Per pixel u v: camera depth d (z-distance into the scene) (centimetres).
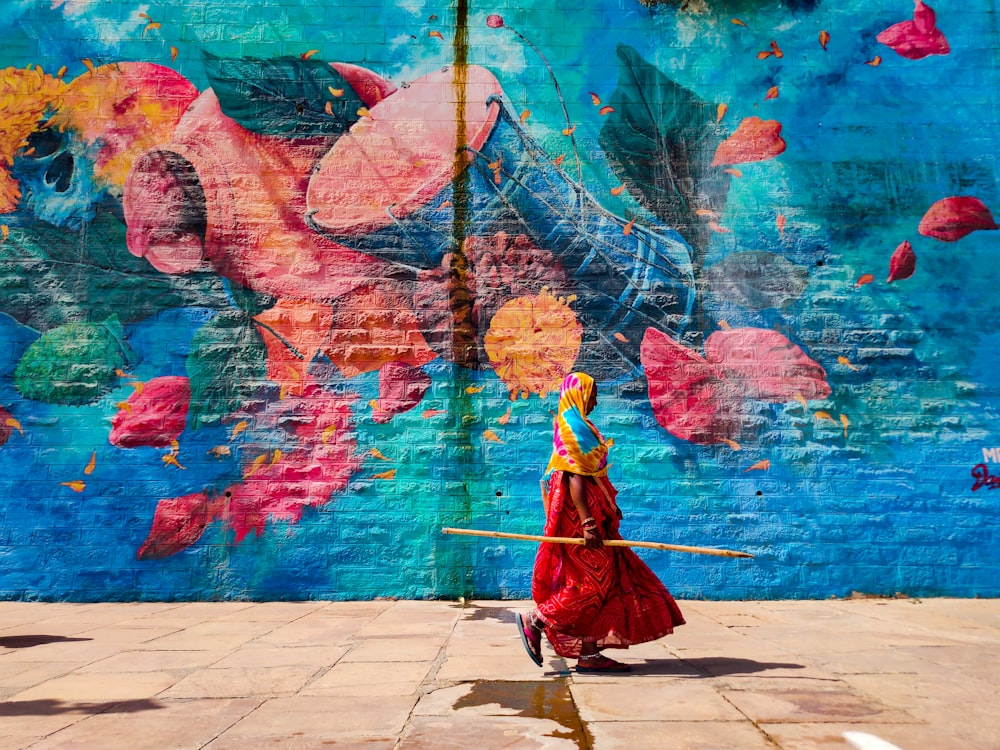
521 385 640
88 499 610
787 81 685
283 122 670
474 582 607
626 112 680
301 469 622
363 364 639
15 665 351
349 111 675
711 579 609
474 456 629
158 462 618
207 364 635
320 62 681
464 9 692
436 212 662
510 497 623
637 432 633
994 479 622
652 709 267
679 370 643
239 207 656
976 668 337
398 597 604
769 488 624
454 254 657
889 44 689
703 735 236
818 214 666
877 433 632
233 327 641
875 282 656
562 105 680
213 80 674
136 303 641
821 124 679
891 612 534
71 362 630
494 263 656
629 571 347
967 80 682
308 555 609
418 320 648
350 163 667
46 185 654
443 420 634
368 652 379
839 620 495
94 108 666
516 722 251
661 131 678
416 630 454
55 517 607
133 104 667
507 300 652
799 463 627
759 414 636
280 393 633
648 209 666
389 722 253
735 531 618
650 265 658
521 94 681
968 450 629
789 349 646
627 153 674
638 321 650
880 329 648
